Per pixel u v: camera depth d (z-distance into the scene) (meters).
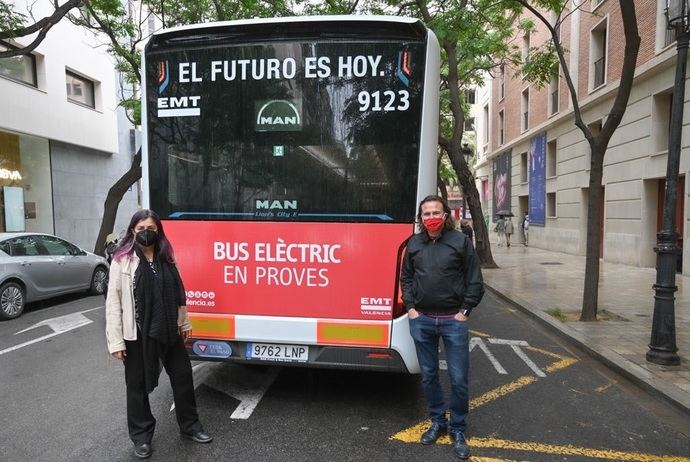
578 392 4.96
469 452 3.62
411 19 4.03
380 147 4.08
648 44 13.45
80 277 10.32
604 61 16.42
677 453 3.70
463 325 3.67
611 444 3.84
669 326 5.54
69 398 4.79
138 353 3.54
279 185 4.18
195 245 4.30
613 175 15.67
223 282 4.27
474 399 4.77
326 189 4.12
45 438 3.92
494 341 7.00
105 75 19.36
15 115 14.48
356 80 4.10
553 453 3.68
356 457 3.58
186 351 3.82
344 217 4.11
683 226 12.55
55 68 16.30
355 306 4.09
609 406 4.60
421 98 4.05
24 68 15.21
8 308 8.39
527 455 3.65
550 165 21.36
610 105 15.86
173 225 4.34
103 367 5.76
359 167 4.09
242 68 4.22
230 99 4.25
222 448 3.70
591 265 7.75
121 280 3.46
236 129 4.24
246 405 4.52
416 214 4.05
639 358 5.76
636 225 14.45
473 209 15.35
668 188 5.52
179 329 3.70
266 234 4.19
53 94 16.19
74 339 7.08
